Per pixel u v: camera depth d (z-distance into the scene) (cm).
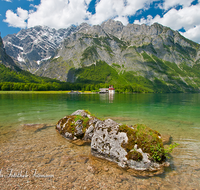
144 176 608
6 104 3703
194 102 4988
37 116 2044
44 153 802
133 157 678
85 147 916
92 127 1048
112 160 730
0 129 1293
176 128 1444
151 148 696
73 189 512
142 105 3938
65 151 842
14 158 731
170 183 561
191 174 625
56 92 15362
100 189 517
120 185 543
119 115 2270
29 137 1078
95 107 3394
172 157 785
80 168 657
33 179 564
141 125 863
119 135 773
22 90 15825
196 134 1230
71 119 1176
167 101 5469
